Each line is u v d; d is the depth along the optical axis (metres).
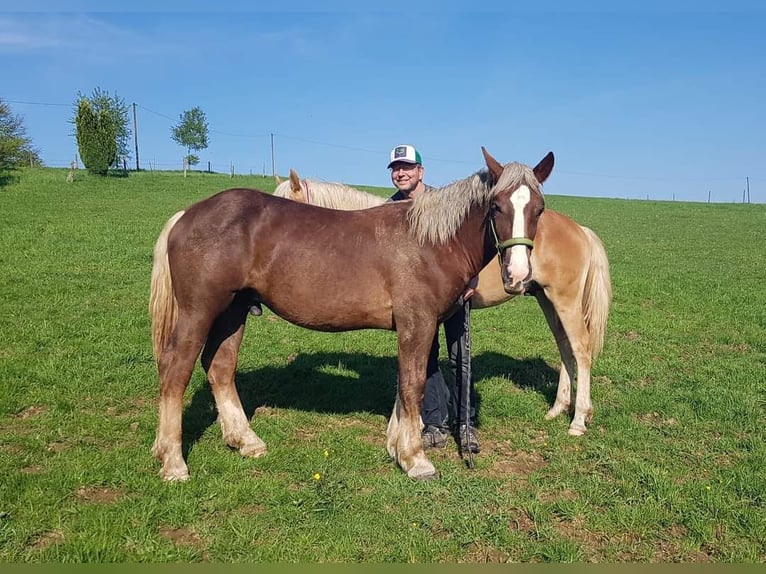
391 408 5.57
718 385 6.30
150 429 4.68
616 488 4.06
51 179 27.94
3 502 3.48
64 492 3.64
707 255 17.02
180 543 3.28
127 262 12.02
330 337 8.02
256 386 6.01
